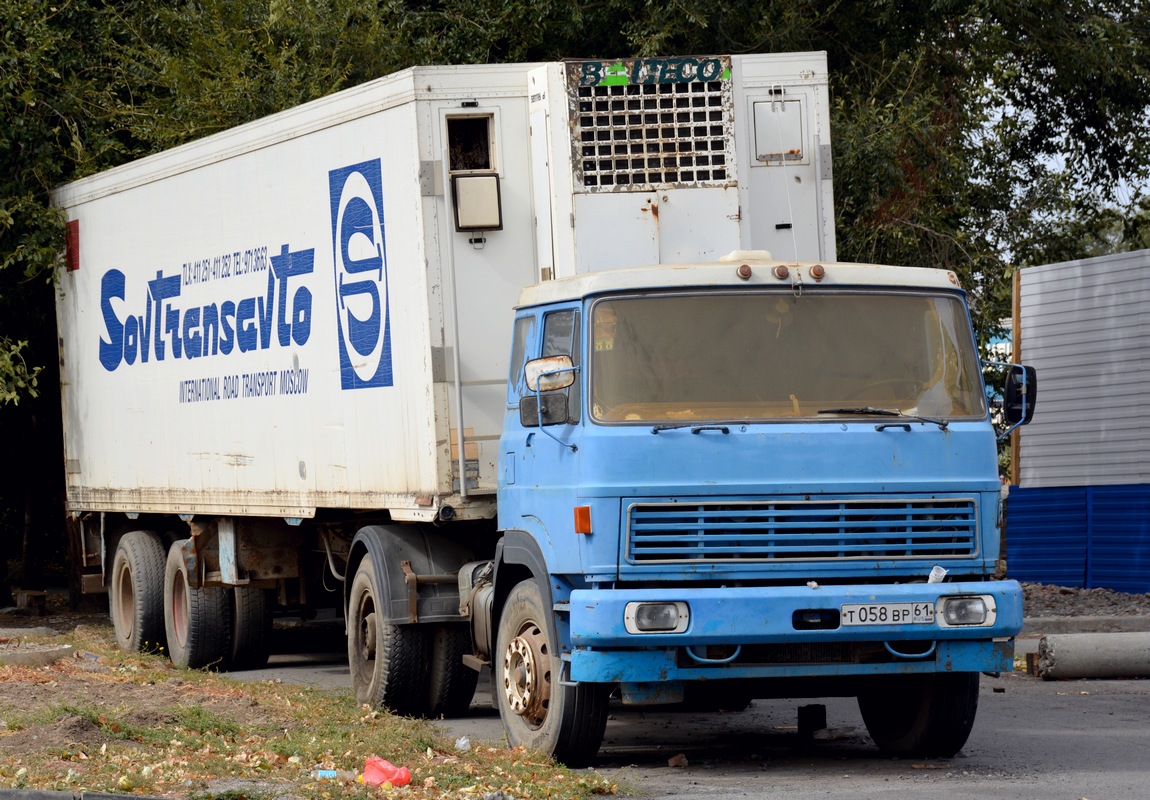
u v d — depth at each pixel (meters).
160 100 39.91
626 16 40.97
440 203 19.88
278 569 26.95
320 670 28.66
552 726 16.53
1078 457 34.81
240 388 25.44
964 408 16.64
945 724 17.27
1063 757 17.38
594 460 15.66
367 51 40.28
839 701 23.70
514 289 19.95
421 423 20.08
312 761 15.76
